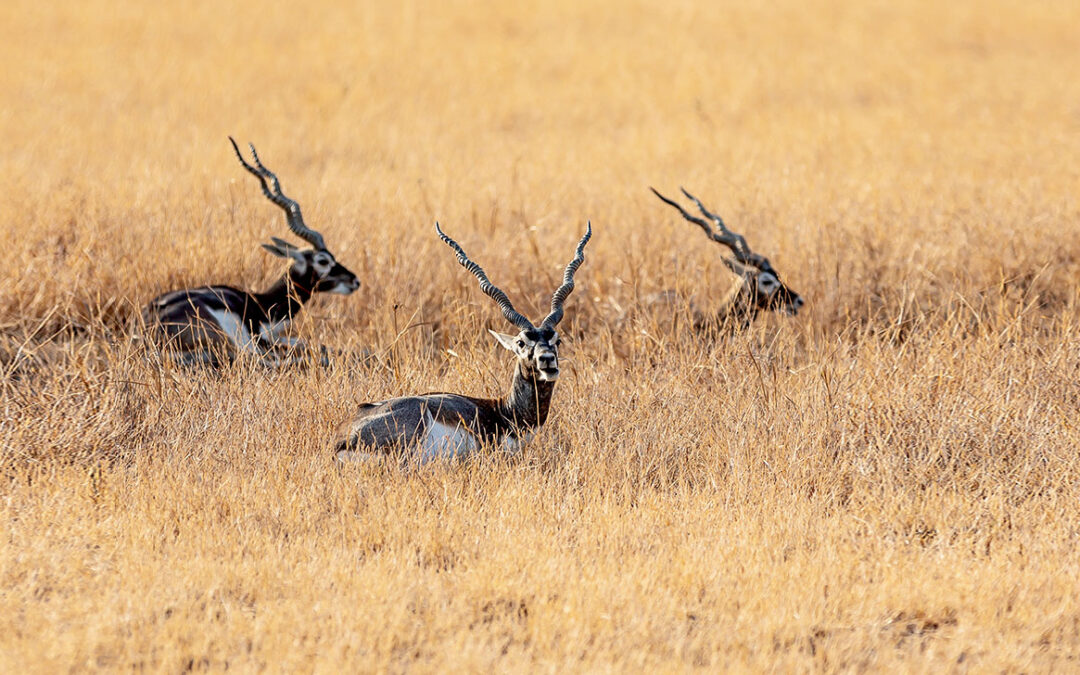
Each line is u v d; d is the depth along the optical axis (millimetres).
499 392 16891
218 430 15336
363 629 10398
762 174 30266
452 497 13539
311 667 9742
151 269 20906
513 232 24031
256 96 45250
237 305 19344
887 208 25969
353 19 64562
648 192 28859
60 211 23484
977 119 40719
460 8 68000
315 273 19984
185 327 18281
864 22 64500
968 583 11398
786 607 10875
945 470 14414
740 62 53344
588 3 69938
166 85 46625
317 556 11984
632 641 10273
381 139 37562
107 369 16609
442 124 41188
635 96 46781
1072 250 22875
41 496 13422
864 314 20781
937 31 61812
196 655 9953
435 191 28281
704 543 12422
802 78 49812
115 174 29656
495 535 12531
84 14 61750
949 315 18500
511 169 31672
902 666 9922
